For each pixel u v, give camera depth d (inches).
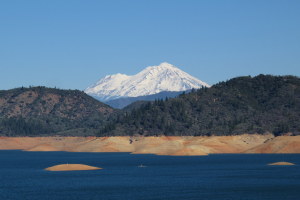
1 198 6579.7
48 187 7672.2
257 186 7628.0
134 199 6446.9
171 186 7760.8
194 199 6412.4
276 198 6441.9
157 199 6437.0
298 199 6358.3
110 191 7209.6
